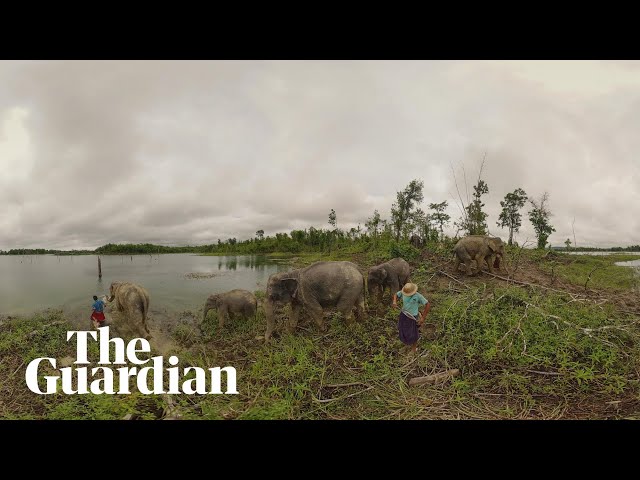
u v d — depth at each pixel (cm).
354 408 461
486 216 1612
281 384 542
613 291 998
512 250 1420
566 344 550
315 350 671
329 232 3612
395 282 923
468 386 488
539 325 632
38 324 986
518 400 454
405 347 639
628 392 450
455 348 596
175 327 946
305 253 4638
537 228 1888
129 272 2600
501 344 582
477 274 1085
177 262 4138
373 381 529
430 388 500
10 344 803
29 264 4459
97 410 457
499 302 755
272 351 691
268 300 789
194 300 1284
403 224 1900
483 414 428
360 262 1695
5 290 1638
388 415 437
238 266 2920
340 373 568
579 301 789
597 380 478
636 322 666
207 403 484
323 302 773
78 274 2550
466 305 745
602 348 546
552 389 466
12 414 474
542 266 1237
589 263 1420
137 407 493
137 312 841
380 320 804
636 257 2222
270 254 5175
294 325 802
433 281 1080
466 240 1080
